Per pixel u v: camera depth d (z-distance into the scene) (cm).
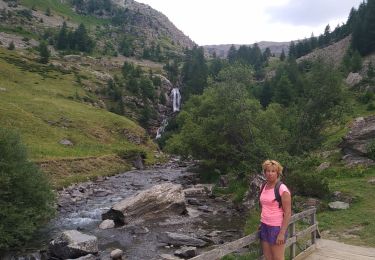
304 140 3556
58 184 4006
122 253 1853
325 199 2547
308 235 1728
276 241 904
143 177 5419
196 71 16112
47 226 2420
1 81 10269
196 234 2253
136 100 14875
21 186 2139
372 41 13738
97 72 16688
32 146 5562
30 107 8138
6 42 18588
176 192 2861
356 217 2102
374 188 2684
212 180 4881
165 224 2500
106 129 8962
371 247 1582
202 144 4834
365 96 8112
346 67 11919
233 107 4141
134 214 2566
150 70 19288
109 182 4781
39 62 15338
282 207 907
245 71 4294
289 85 9625
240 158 4475
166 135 12331
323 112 3553
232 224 2523
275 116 4022
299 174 2669
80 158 5556
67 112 8775
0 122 6200
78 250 1789
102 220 2606
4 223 1944
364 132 3641
